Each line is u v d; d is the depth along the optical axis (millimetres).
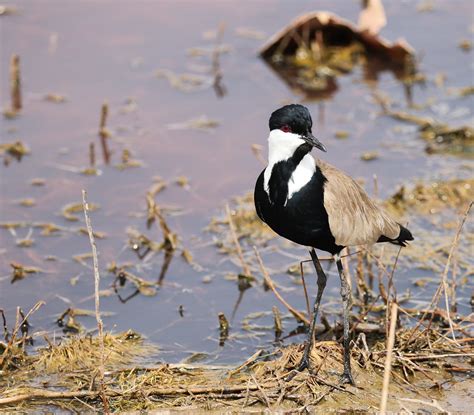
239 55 18734
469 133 16016
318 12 18516
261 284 12719
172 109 16969
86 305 12258
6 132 16109
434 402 9461
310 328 10727
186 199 14586
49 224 13859
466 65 18438
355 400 10180
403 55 18406
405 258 13148
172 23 19844
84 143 15922
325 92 17672
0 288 12531
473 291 12383
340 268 10562
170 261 13219
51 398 10164
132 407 10078
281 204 10164
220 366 10938
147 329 11773
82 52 18578
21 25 19469
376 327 11508
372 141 16062
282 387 10242
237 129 16391
